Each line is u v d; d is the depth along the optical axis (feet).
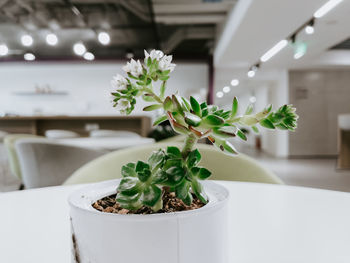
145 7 17.84
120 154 3.34
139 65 0.98
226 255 1.04
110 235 0.87
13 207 2.15
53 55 27.45
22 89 25.40
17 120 20.56
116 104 1.01
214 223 0.96
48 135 16.40
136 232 0.86
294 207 2.06
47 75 25.54
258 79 28.84
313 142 27.17
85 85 25.54
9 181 14.87
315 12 13.30
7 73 25.38
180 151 0.98
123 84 0.98
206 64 26.20
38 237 1.64
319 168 20.06
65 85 25.57
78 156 6.64
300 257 1.36
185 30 24.36
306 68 26.45
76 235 0.94
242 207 2.07
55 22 20.20
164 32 24.40
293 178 16.37
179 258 0.88
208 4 18.01
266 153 32.04
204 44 27.78
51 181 6.59
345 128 19.36
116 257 0.87
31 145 6.40
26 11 18.15
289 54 21.50
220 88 37.22
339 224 1.74
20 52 27.04
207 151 3.30
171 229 0.87
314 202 2.16
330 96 27.07
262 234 1.63
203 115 0.96
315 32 16.70
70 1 16.72
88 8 17.88
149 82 1.00
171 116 0.92
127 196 0.89
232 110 1.00
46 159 6.49
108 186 1.22
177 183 0.89
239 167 3.28
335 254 1.38
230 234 1.63
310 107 27.12
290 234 1.62
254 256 1.38
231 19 16.99
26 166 6.60
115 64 25.43
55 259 1.38
